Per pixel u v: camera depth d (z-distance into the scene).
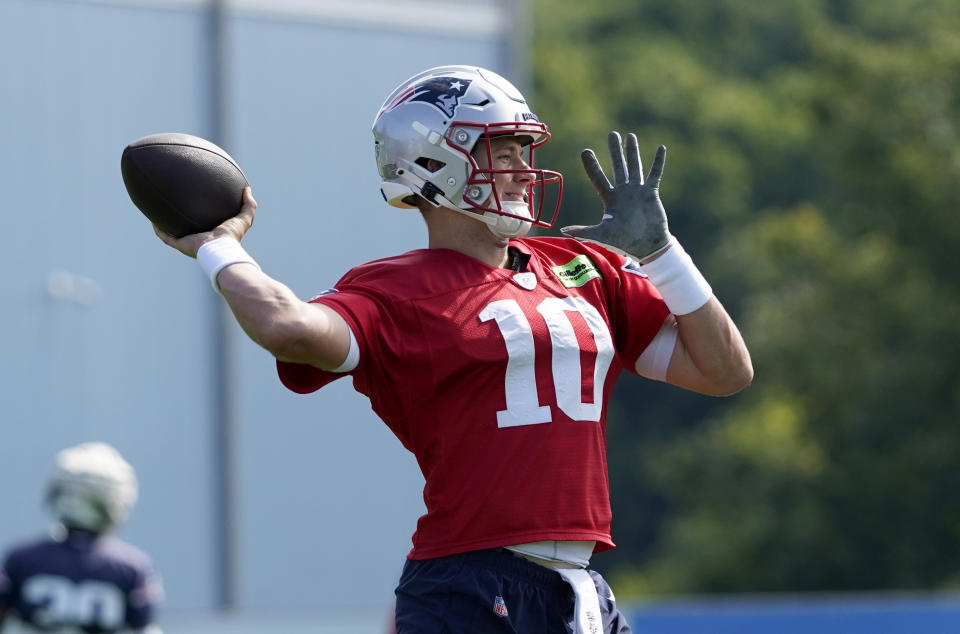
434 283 13.05
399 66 38.97
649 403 119.94
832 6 139.75
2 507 35.03
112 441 36.00
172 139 13.15
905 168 81.12
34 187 35.69
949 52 81.56
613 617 13.35
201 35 37.25
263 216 37.00
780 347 84.00
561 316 13.19
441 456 12.88
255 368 37.44
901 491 78.56
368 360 12.82
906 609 33.75
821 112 84.06
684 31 138.00
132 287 36.50
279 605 37.09
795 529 80.44
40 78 35.84
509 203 13.33
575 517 12.91
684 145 127.44
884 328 81.31
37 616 24.03
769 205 129.12
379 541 38.09
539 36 133.62
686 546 85.94
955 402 78.69
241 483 36.97
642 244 13.33
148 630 24.70
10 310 35.28
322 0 38.31
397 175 13.61
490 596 12.70
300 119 37.78
